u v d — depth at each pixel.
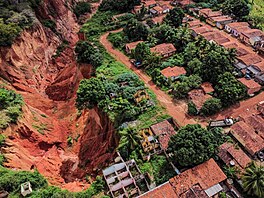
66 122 67.06
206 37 78.06
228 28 84.00
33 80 76.25
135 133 50.12
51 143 60.22
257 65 66.81
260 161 47.81
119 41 83.12
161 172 47.03
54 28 94.06
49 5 96.81
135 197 42.47
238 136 50.66
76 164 57.06
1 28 71.44
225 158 47.50
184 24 86.75
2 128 52.59
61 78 80.00
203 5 96.69
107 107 59.34
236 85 59.69
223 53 65.44
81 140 61.47
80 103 65.62
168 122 54.78
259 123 52.25
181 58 73.00
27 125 58.00
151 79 68.88
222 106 59.28
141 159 48.84
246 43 78.94
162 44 77.75
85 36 90.00
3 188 42.47
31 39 80.38
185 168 46.59
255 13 92.94
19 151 52.62
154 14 94.69
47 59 86.69
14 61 72.50
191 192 42.59
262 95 62.06
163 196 42.28
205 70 64.06
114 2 103.62
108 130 57.41
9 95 60.38
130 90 62.16
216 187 43.69
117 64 74.44
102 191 44.78
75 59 81.62
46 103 72.88
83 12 110.81
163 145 50.19
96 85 62.12
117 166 46.84
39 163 54.09
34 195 42.31
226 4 91.88
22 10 83.06
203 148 45.03
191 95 61.00
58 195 41.28
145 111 58.53
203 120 56.69
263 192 40.97
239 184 44.50
